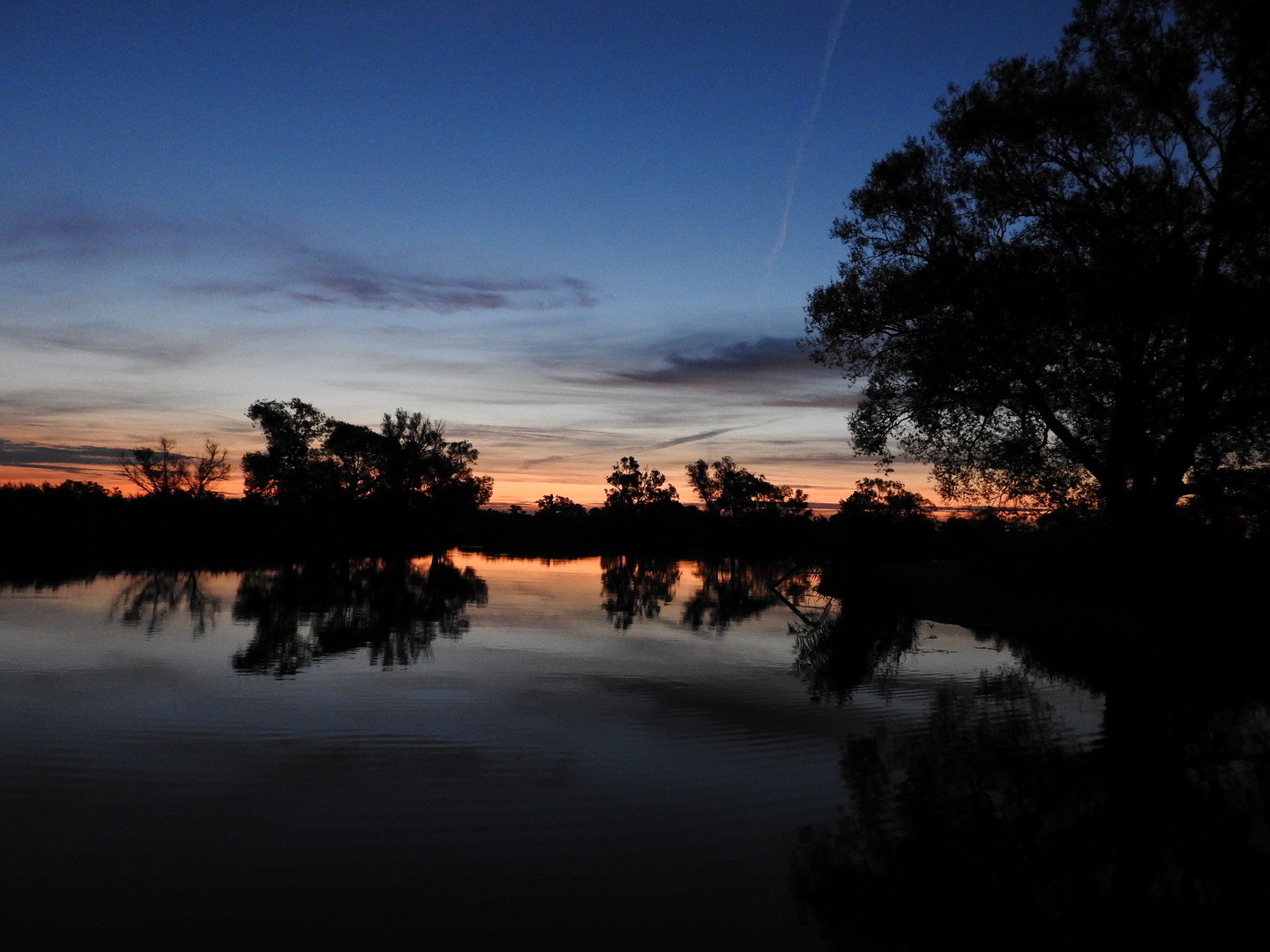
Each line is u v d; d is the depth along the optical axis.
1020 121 21.44
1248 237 20.39
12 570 32.59
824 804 7.35
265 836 6.34
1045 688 12.64
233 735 9.08
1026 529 28.39
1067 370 22.39
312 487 72.31
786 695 12.02
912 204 23.53
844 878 5.81
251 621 18.81
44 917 5.00
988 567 26.36
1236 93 20.41
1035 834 6.74
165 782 7.49
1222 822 7.04
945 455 26.19
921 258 24.14
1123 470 22.41
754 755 8.80
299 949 4.71
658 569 47.12
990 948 4.96
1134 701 11.77
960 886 5.76
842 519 51.50
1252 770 8.51
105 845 6.07
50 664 13.02
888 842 6.50
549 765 8.30
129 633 16.53
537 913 5.22
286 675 12.52
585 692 11.94
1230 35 19.77
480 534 103.00
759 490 100.06
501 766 8.22
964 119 22.39
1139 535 21.09
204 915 5.08
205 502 63.19
